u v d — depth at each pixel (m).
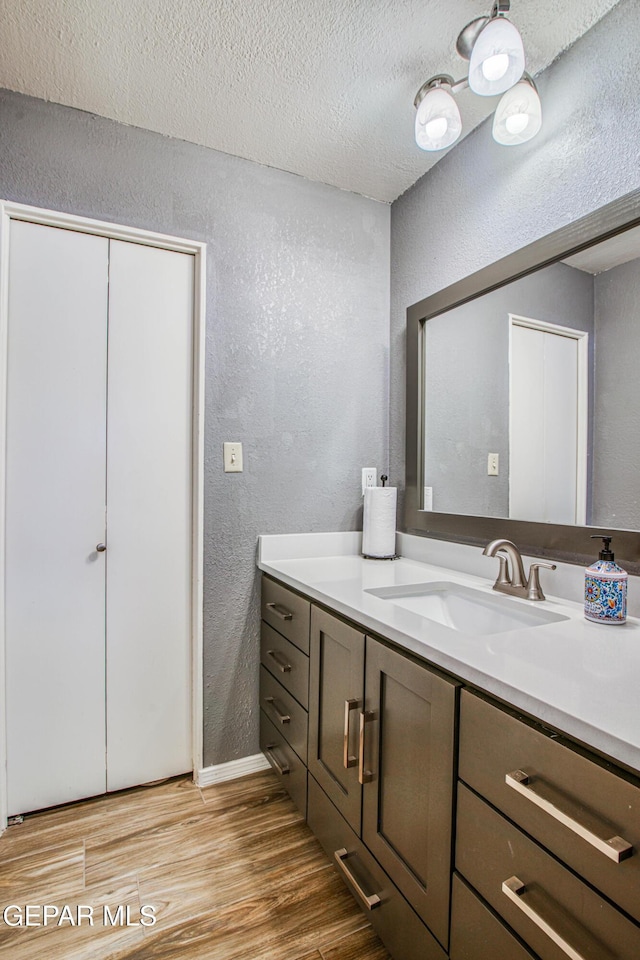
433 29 1.28
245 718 1.86
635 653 0.89
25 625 1.57
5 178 1.51
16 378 1.54
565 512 1.29
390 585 1.45
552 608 1.21
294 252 1.92
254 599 1.87
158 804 1.65
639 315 1.12
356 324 2.05
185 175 1.74
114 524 1.68
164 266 1.74
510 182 1.49
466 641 0.95
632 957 0.57
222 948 1.13
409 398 1.93
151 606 1.74
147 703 1.74
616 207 1.15
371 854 1.11
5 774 1.54
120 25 1.27
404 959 0.99
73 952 1.12
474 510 1.62
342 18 1.25
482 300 1.59
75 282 1.62
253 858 1.41
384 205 2.09
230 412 1.82
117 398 1.68
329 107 1.56
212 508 1.79
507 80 1.19
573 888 0.65
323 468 1.98
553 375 1.33
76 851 1.43
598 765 0.63
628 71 1.15
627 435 1.14
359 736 1.16
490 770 0.79
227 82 1.46
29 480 1.57
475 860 0.81
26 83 1.48
